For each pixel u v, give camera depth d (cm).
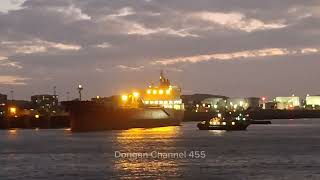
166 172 13250
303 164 14625
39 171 13712
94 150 19325
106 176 12731
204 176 12600
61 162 15538
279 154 17450
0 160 16338
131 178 12419
